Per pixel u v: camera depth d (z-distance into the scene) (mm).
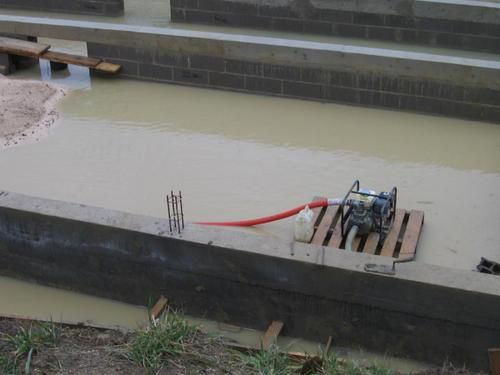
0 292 6457
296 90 9992
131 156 8484
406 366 5477
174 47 10320
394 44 11172
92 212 6098
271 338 5559
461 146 8672
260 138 8969
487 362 5285
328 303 5523
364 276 5285
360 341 5590
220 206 7375
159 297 6070
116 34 10531
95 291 6301
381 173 8078
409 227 6719
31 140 8859
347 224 6453
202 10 12062
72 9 12883
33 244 6316
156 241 5793
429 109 9414
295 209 6871
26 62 11203
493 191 7664
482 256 6562
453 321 5227
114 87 10555
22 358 4473
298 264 5434
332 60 9570
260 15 11742
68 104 9953
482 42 10695
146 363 4406
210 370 4426
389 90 9500
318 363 4621
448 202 7449
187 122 9430
